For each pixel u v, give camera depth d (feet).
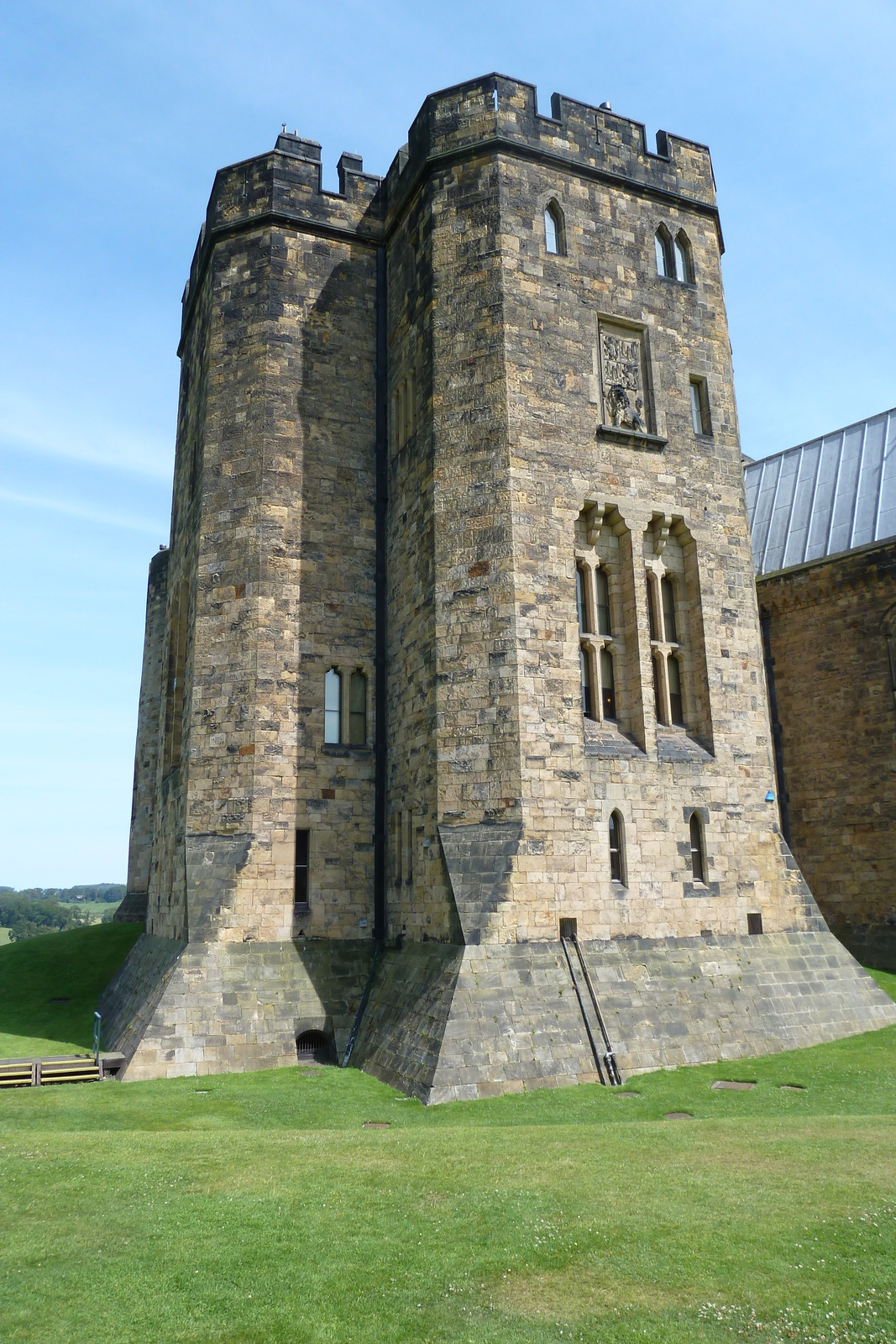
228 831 85.15
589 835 76.59
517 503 80.33
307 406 96.32
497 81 88.89
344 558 94.32
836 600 120.88
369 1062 73.15
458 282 86.02
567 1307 29.84
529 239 86.89
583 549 85.10
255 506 92.12
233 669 88.94
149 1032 73.77
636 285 91.81
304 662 90.38
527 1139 48.60
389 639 92.94
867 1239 33.37
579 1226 35.45
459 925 71.05
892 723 113.29
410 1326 29.17
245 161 101.50
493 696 77.00
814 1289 30.40
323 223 101.04
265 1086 68.18
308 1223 36.60
